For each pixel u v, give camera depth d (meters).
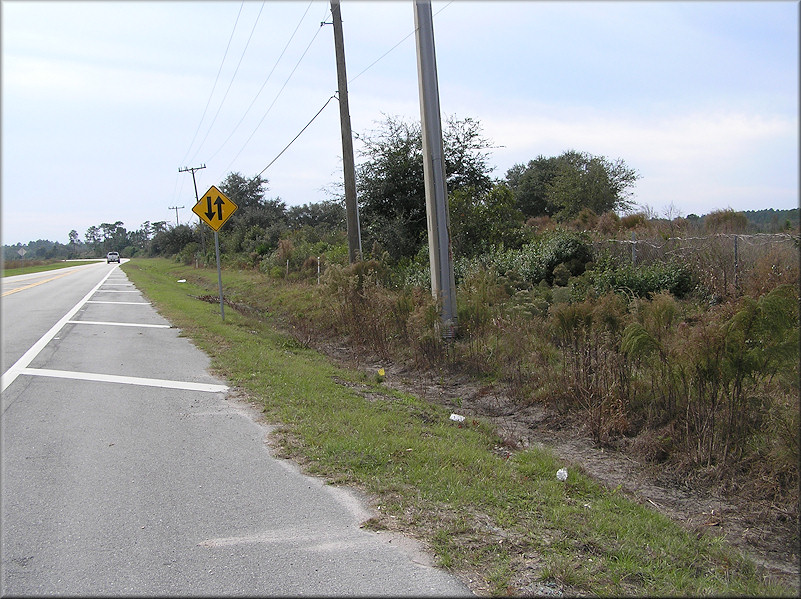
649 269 12.26
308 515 4.31
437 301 10.42
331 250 26.73
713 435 5.34
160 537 3.98
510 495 4.69
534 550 3.81
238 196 75.19
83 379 8.73
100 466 5.27
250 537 3.98
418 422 6.78
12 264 75.75
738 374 5.28
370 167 21.14
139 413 6.95
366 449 5.59
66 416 6.82
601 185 32.25
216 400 7.54
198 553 3.77
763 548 4.08
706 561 3.80
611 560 3.71
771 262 9.32
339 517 4.27
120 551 3.79
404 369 10.27
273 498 4.60
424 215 21.03
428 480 4.91
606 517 4.31
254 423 6.54
